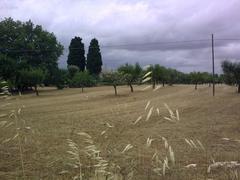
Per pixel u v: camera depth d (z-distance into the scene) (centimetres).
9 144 1675
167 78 9469
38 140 1817
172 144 1688
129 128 2328
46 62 10344
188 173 1094
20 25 10312
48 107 4331
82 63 12862
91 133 2089
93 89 9256
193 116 3044
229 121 2652
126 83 7256
